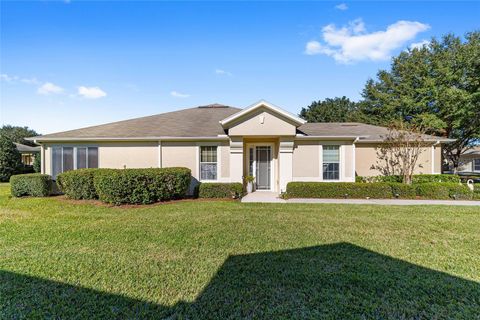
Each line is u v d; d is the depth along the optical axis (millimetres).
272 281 4148
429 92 26531
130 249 5578
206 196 12867
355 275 4340
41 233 6719
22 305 3516
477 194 12141
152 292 3850
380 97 31766
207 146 14086
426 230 6945
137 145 14078
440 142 16188
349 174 13883
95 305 3521
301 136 13445
